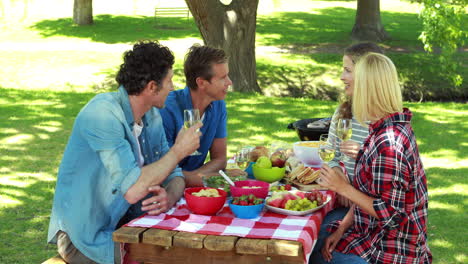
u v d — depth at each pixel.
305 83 14.20
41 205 5.13
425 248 2.52
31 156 6.71
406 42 20.61
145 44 2.65
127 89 2.65
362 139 3.29
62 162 2.66
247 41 11.95
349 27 23.88
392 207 2.34
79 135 2.59
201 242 2.24
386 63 2.42
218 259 2.33
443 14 13.19
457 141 7.80
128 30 22.22
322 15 27.28
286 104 10.37
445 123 8.94
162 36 21.06
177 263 2.38
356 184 2.53
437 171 6.36
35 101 10.12
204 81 3.29
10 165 6.33
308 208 2.60
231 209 2.54
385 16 27.44
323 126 4.04
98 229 2.62
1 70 14.07
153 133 2.99
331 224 2.84
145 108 2.74
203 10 11.55
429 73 15.45
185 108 3.40
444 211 5.12
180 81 13.32
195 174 3.16
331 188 2.46
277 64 15.44
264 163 3.19
